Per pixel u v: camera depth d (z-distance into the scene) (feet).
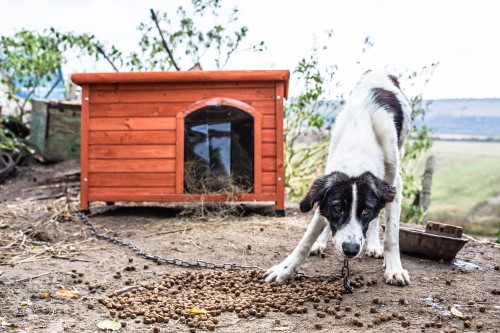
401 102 15.74
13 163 30.83
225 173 22.66
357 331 11.43
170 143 22.74
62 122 32.50
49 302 13.24
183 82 22.52
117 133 22.86
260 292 13.91
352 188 12.53
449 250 16.55
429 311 12.60
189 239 19.24
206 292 13.92
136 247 18.08
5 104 36.76
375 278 14.99
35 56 34.73
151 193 22.84
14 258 17.02
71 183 29.27
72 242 19.20
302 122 29.78
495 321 12.01
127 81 22.38
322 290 13.83
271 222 21.53
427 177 30.76
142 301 13.20
